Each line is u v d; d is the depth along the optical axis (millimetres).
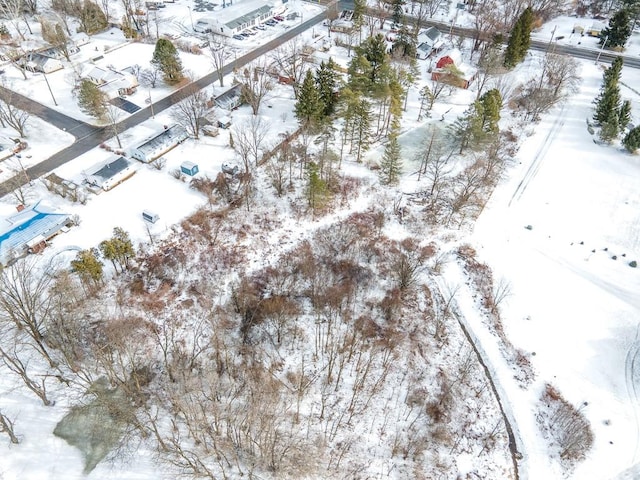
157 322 53500
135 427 42312
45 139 76562
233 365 49656
